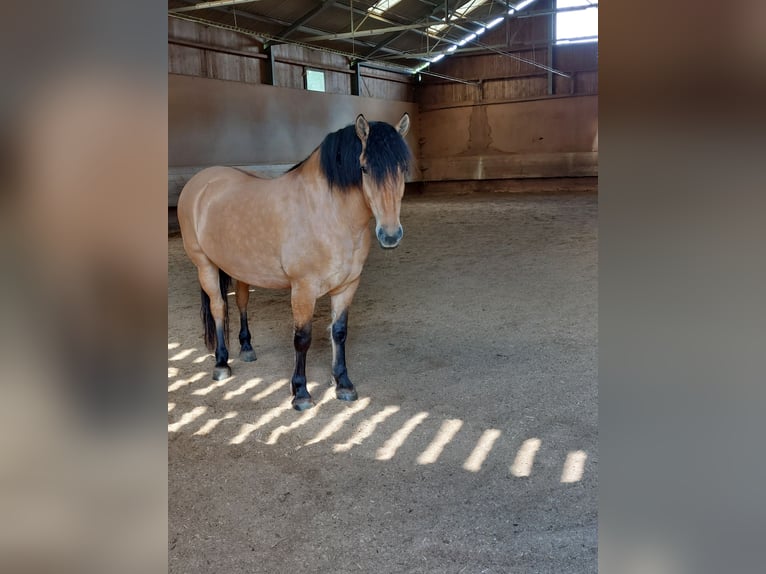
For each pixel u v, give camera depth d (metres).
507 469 2.03
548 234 7.20
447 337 3.54
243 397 2.75
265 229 2.46
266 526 1.74
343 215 2.34
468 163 15.30
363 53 13.81
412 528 1.71
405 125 2.29
